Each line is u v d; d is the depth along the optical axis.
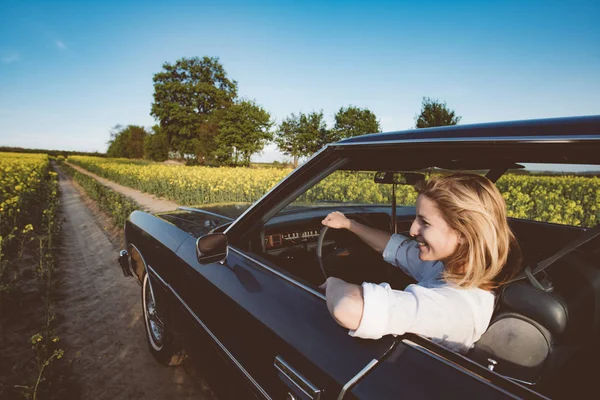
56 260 5.43
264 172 18.86
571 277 1.08
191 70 63.22
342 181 1.99
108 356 2.92
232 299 1.49
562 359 0.98
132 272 2.94
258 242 1.83
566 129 0.82
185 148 60.50
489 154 1.02
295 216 2.09
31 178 15.50
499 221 0.89
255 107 51.16
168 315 2.17
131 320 3.59
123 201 8.77
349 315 0.85
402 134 1.14
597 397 0.99
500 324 0.96
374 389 0.88
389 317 0.84
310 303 1.22
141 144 93.94
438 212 0.90
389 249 1.50
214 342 1.63
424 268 1.35
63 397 2.37
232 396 1.54
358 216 2.21
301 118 45.66
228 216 2.35
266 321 1.28
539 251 1.75
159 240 2.31
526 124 0.90
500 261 0.91
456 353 0.85
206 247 1.52
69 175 38.06
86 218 9.97
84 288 4.50
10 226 7.00
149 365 2.79
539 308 0.92
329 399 0.97
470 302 0.94
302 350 1.11
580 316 1.01
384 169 1.64
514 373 0.95
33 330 3.34
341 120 45.56
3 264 4.45
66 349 3.02
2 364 2.80
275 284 1.39
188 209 2.75
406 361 0.89
